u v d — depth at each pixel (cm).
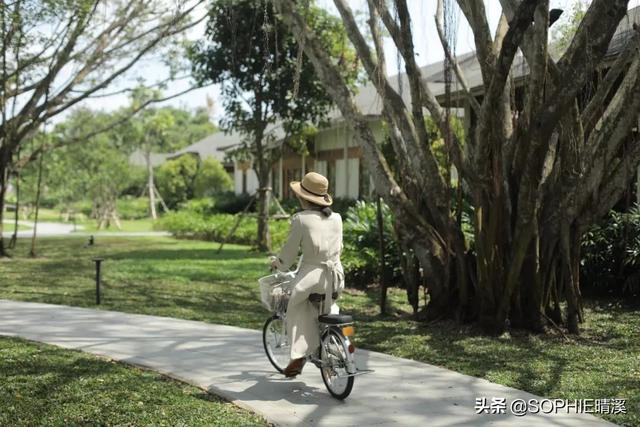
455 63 919
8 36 1552
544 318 842
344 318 541
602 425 498
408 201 910
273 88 1883
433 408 536
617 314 968
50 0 1521
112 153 3869
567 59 794
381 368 667
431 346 770
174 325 898
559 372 652
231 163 4472
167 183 4803
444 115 928
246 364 679
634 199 1256
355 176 2472
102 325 892
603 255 1095
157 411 515
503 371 656
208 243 2506
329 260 571
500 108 842
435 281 904
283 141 2045
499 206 820
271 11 1736
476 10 818
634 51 791
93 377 613
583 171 819
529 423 502
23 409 516
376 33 877
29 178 4159
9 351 715
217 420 496
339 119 2191
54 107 1886
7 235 2977
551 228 834
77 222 4525
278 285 623
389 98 911
